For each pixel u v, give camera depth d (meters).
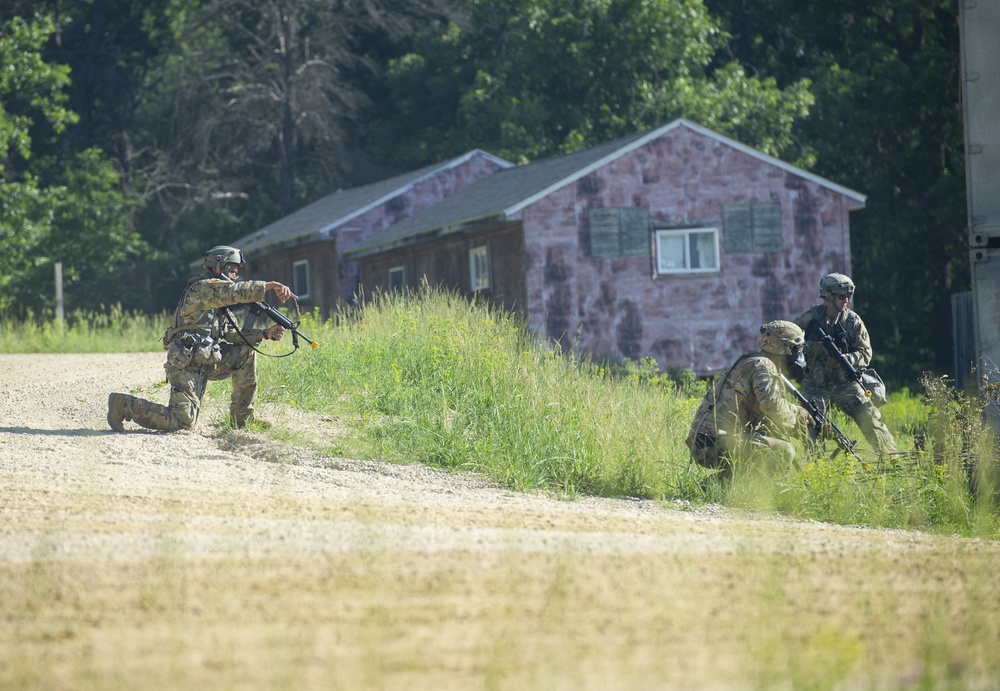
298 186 153.62
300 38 144.25
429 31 148.00
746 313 90.56
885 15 135.75
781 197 91.69
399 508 23.66
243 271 127.94
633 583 16.23
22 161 147.62
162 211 147.88
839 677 12.05
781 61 146.88
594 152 92.06
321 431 36.62
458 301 54.38
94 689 11.46
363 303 57.59
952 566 18.34
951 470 30.84
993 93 37.91
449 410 39.75
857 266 129.88
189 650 12.80
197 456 30.80
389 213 110.38
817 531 24.77
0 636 13.32
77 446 30.84
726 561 18.16
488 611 14.60
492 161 115.12
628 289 87.69
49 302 126.75
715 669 12.39
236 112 138.38
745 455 30.50
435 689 11.62
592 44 129.12
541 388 38.88
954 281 131.62
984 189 38.00
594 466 32.72
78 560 16.81
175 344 34.34
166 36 157.12
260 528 19.94
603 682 11.94
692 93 125.19
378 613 14.13
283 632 13.53
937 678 12.06
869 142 126.62
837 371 39.38
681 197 89.06
